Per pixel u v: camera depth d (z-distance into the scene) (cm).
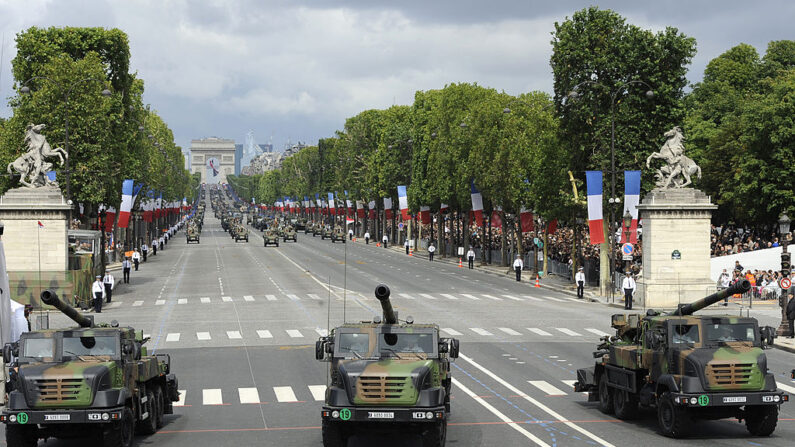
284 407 2986
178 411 2944
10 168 6438
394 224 15350
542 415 2822
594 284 7981
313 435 2555
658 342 2547
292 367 3800
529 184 8462
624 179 6494
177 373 3688
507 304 6391
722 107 11744
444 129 11012
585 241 9412
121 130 8700
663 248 6356
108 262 9762
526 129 8725
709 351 2483
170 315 5794
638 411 2744
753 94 11706
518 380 3466
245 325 5241
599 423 2700
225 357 4094
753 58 12925
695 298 6341
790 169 8731
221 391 3288
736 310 5994
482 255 10550
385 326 2402
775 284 6650
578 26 7194
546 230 8650
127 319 5609
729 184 9938
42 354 2367
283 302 6506
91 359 2356
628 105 7075
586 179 6675
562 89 7225
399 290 7406
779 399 2422
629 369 2683
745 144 9631
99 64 8306
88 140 8038
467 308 6075
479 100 10856
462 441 2441
